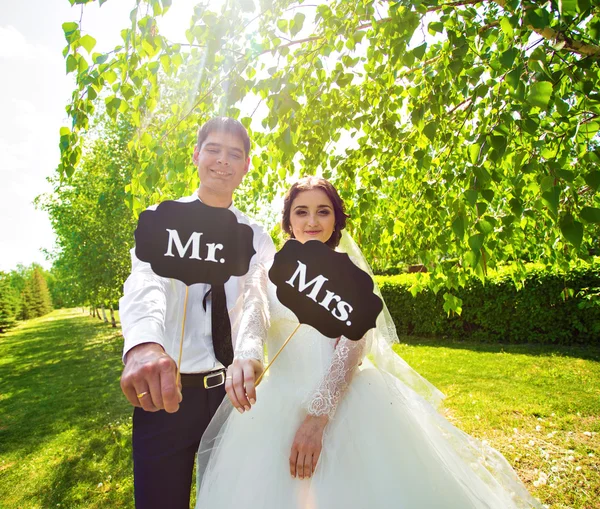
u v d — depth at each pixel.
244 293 1.58
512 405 4.46
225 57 1.93
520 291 7.93
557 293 7.50
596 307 7.12
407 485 1.28
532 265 7.93
